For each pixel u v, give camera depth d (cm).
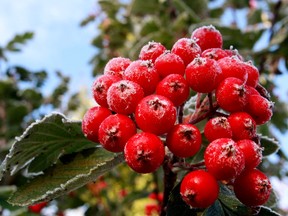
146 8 39
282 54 32
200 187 11
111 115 11
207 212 12
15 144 13
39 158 14
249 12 41
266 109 12
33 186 13
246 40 31
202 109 13
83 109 49
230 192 13
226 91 11
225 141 10
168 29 34
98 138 12
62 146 14
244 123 11
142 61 12
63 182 13
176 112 12
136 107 11
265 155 16
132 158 11
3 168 13
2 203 29
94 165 13
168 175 13
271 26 34
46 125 13
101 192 36
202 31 14
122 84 11
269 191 11
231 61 12
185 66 12
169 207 12
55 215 37
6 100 44
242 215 13
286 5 36
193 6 37
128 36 45
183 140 11
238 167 10
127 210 36
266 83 32
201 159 16
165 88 11
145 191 30
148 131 11
